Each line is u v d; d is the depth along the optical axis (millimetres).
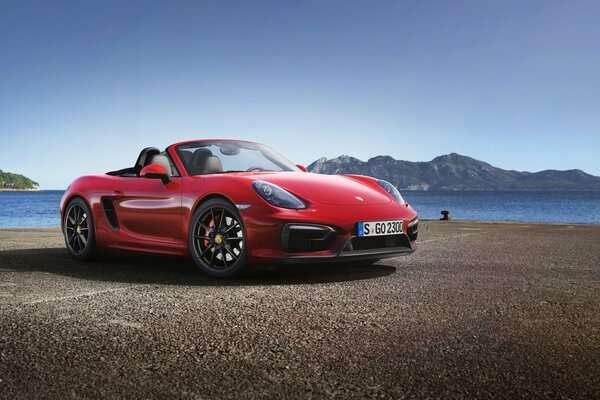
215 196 3400
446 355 1688
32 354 1705
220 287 2957
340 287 2938
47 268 3809
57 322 2119
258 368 1569
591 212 67062
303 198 3279
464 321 2139
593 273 3480
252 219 3160
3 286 2988
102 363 1617
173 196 3625
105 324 2088
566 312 2309
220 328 2031
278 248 3117
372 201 3502
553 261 4113
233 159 4125
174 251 3645
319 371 1540
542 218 48531
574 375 1503
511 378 1479
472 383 1440
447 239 6234
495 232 7625
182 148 3971
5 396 1354
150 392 1381
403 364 1600
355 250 3297
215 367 1579
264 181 3336
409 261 4086
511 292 2779
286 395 1358
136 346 1796
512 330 1999
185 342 1843
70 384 1439
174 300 2568
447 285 3000
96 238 4184
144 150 4270
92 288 2922
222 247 3314
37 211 47188
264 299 2590
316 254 3137
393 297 2639
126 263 4148
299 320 2158
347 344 1815
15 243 5875
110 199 4094
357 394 1364
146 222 3826
